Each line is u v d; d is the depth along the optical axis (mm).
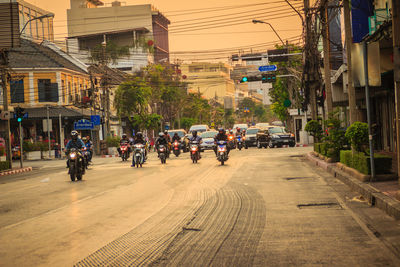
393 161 28391
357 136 21531
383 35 24906
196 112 145375
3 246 11125
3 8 45938
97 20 159875
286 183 22797
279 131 65438
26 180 31562
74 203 18125
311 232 11773
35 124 76125
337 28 55719
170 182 24797
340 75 35406
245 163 36625
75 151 28062
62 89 78875
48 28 119188
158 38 168125
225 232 12055
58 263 9453
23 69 76188
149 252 10203
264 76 66250
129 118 96438
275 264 8969
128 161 48656
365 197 17016
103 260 9625
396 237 10883
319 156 36719
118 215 15055
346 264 8828
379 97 41406
